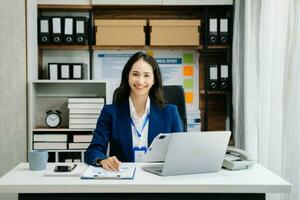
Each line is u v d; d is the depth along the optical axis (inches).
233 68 126.5
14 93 111.7
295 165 78.9
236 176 59.4
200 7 138.9
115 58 142.3
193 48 136.7
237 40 121.6
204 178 57.9
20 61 117.3
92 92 135.1
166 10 142.4
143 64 77.3
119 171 60.5
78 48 133.4
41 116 134.8
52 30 131.6
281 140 88.9
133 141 78.7
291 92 80.0
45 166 63.5
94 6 135.0
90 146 76.5
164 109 82.0
